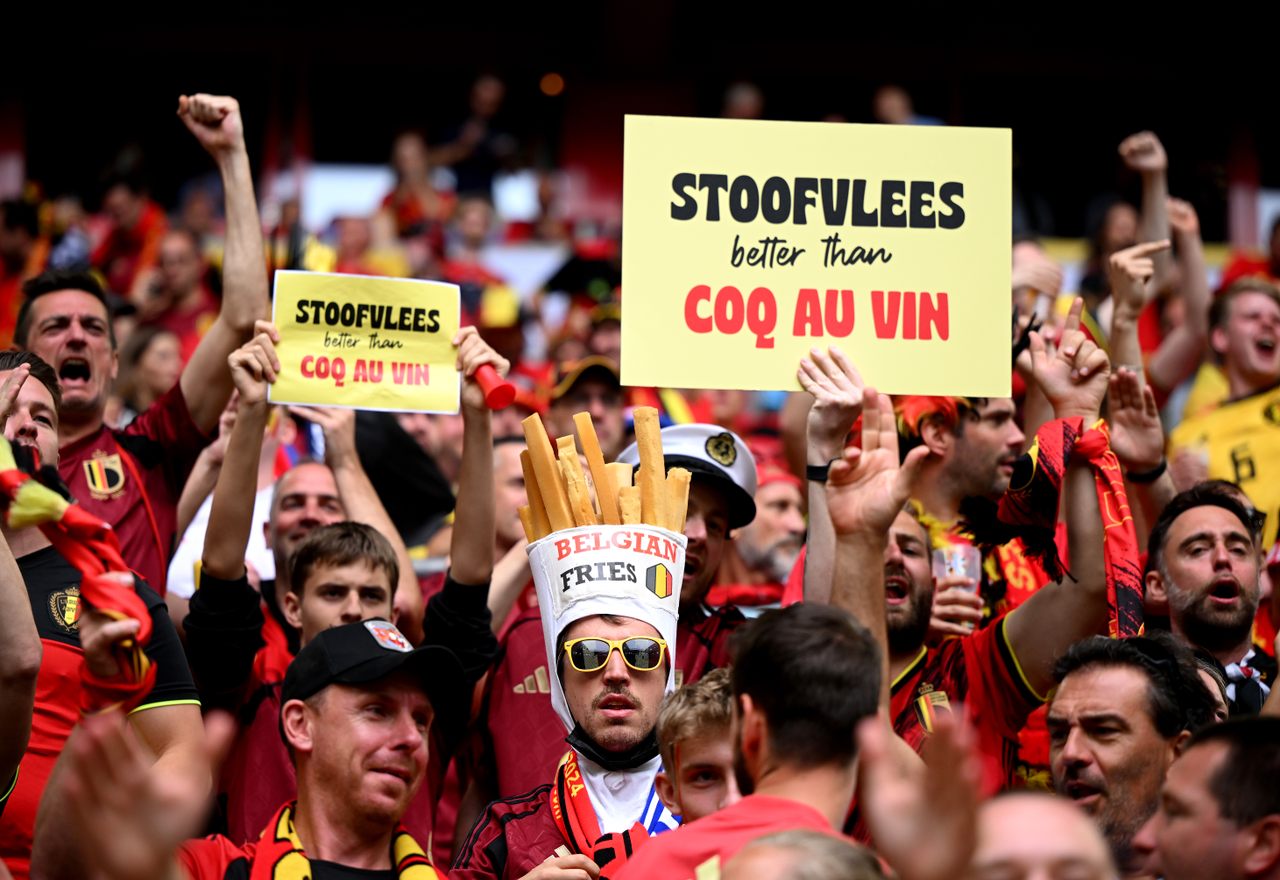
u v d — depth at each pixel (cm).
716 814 348
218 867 408
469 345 542
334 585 520
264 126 1994
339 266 1388
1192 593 536
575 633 467
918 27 2045
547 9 2030
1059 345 511
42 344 587
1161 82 2012
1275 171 1986
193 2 1995
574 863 420
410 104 2011
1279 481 724
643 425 491
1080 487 496
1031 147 2009
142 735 429
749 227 481
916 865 279
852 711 348
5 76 1959
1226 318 747
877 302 481
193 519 601
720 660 548
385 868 427
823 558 460
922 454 426
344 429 602
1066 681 447
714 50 2042
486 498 530
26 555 461
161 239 1376
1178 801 371
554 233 1666
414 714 431
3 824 438
